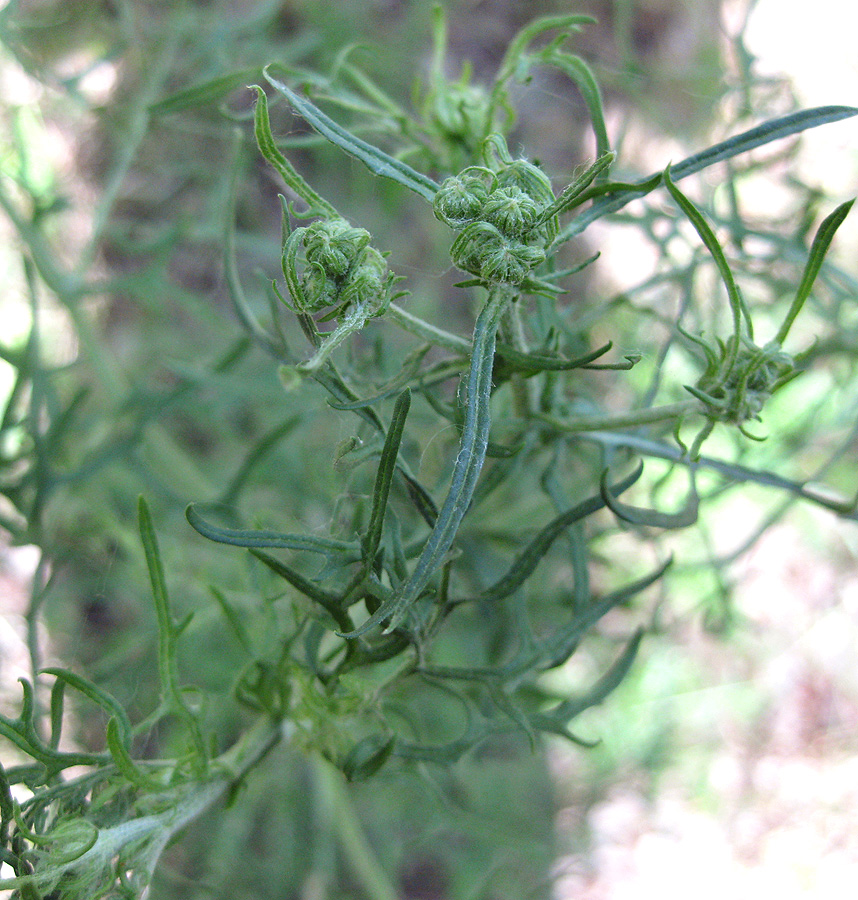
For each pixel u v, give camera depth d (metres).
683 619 0.40
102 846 0.18
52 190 0.41
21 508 0.30
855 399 0.37
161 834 0.19
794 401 0.42
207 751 0.20
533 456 0.25
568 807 0.45
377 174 0.17
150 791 0.19
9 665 0.37
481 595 0.19
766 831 0.50
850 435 0.27
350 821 0.35
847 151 0.43
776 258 0.28
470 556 0.29
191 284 0.47
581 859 0.41
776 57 0.46
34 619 0.27
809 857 0.49
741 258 0.28
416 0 0.50
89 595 0.40
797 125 0.18
